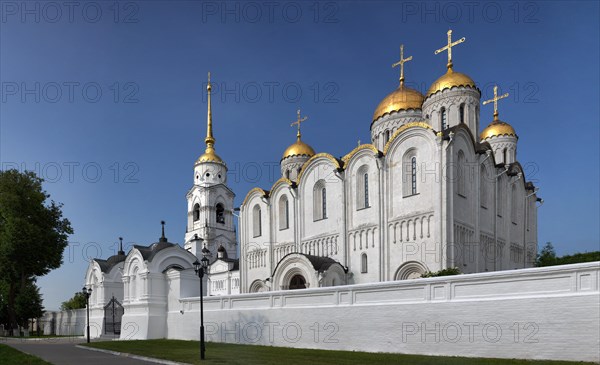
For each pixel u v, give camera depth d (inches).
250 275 2132.1
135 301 1405.0
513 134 2194.9
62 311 2368.4
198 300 1280.8
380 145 1966.0
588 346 653.3
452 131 1440.7
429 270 1409.9
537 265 1718.8
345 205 1716.3
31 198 2076.8
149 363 789.9
